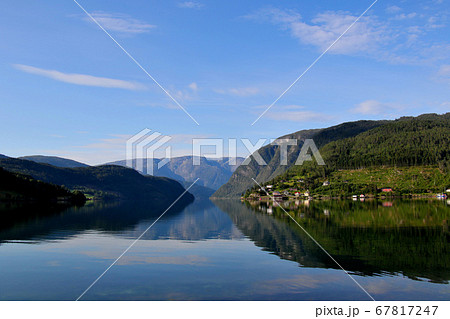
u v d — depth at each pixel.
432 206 113.31
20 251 34.88
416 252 34.50
